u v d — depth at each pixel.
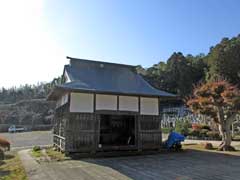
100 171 9.07
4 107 54.44
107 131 18.23
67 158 12.02
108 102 13.93
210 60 51.38
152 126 14.86
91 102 13.53
